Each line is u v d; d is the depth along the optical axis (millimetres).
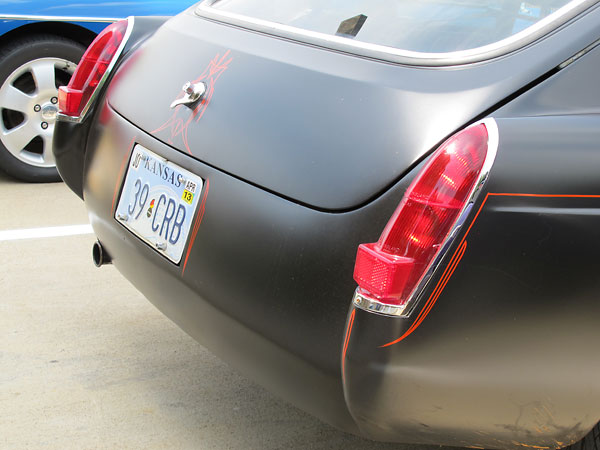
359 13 2059
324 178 1710
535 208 1584
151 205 2115
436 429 1740
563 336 1645
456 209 1549
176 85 2199
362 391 1628
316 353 1698
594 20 1822
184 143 2033
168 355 2758
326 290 1672
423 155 1640
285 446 2305
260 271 1764
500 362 1638
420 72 1788
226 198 1859
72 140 2523
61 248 3596
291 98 1874
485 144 1571
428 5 1992
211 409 2459
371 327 1566
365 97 1772
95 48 2551
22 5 4227
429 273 1550
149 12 4570
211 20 2398
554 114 1720
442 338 1590
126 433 2299
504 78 1736
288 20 2176
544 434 1774
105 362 2678
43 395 2453
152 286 2137
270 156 1812
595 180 1622
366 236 1635
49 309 3016
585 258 1616
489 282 1582
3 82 4262
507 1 1912
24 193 4324
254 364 1859
